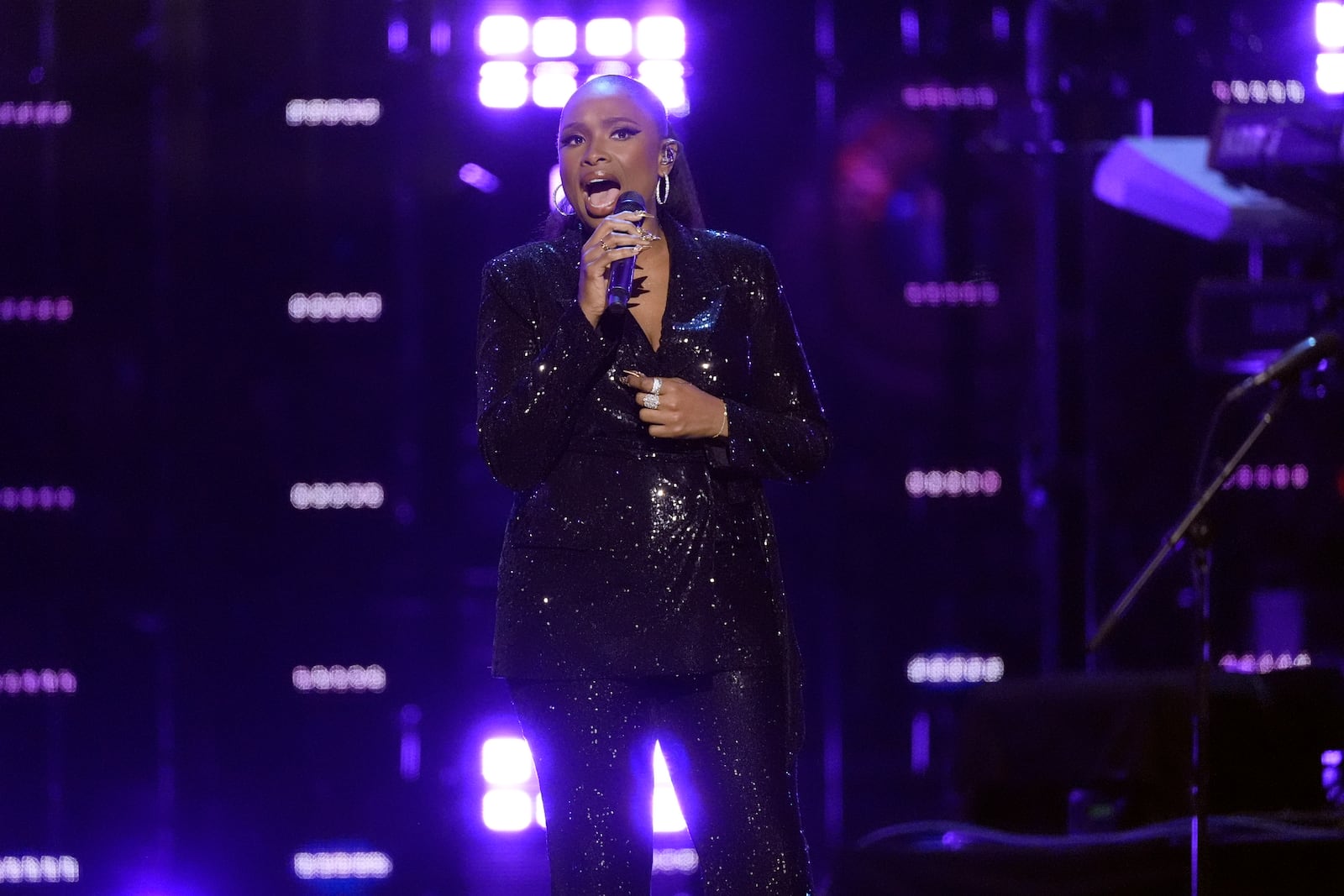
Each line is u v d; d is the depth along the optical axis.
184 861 31.44
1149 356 30.61
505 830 28.77
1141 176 23.47
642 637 8.45
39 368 33.41
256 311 33.69
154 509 33.69
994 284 33.84
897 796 32.72
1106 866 13.48
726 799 8.48
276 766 32.91
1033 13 24.88
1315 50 29.30
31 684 33.06
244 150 32.22
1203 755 12.59
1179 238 30.55
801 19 32.19
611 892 8.37
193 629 33.44
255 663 33.44
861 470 34.41
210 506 33.94
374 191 32.72
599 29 30.97
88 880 31.39
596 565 8.52
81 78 31.69
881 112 32.81
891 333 34.09
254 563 33.88
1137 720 15.83
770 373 9.19
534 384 8.35
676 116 32.06
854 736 33.72
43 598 33.41
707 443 8.66
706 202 33.12
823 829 31.95
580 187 9.01
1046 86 23.72
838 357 34.09
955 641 34.03
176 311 33.47
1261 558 30.89
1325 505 30.86
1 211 32.50
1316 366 13.39
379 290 33.84
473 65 31.11
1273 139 21.61
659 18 30.98
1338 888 13.32
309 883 30.56
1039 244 24.73
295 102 31.83
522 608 8.62
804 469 8.88
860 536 34.44
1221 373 30.55
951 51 32.31
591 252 8.43
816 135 32.97
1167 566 28.89
